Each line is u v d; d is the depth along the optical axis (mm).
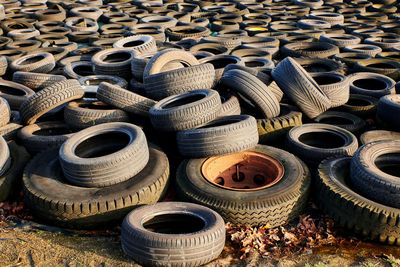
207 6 26406
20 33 17719
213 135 7270
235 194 6680
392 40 17141
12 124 8883
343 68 12852
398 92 11836
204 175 7254
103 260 5660
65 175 6926
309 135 9344
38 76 10578
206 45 15297
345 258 5906
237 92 9219
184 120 7590
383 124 9742
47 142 8234
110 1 28531
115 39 16469
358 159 6914
